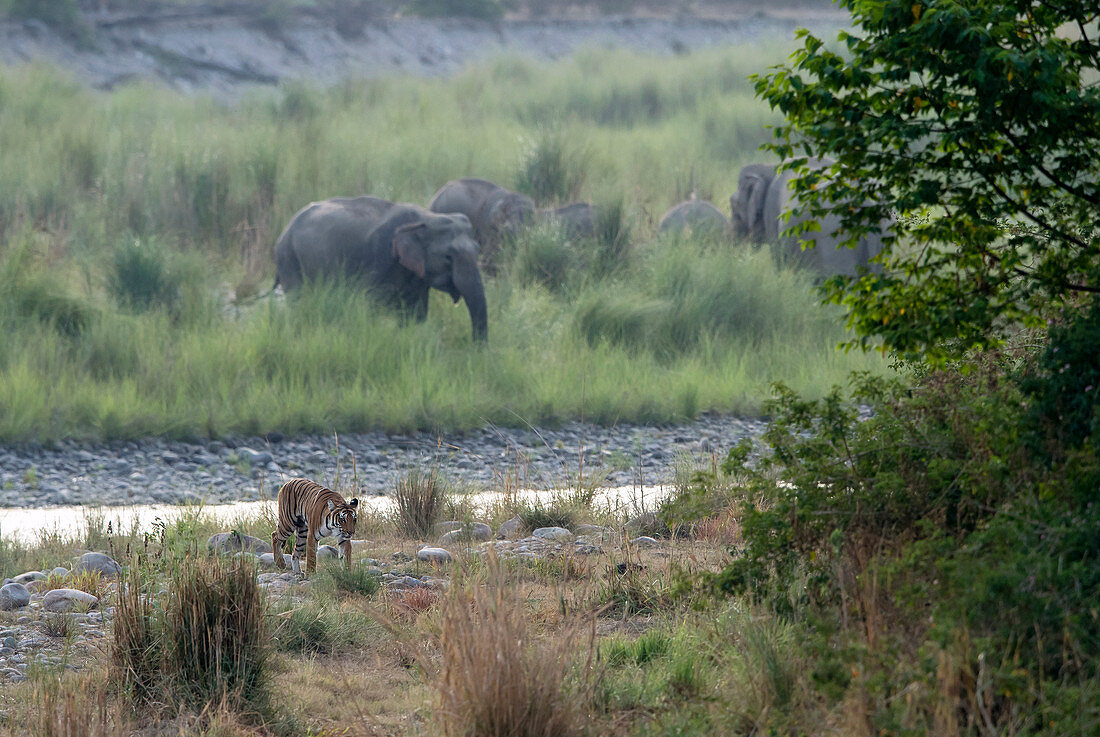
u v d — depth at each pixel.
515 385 20.55
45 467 16.50
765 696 6.65
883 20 6.89
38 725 6.58
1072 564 5.89
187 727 6.97
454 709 6.34
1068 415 6.66
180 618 7.71
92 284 23.81
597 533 12.95
